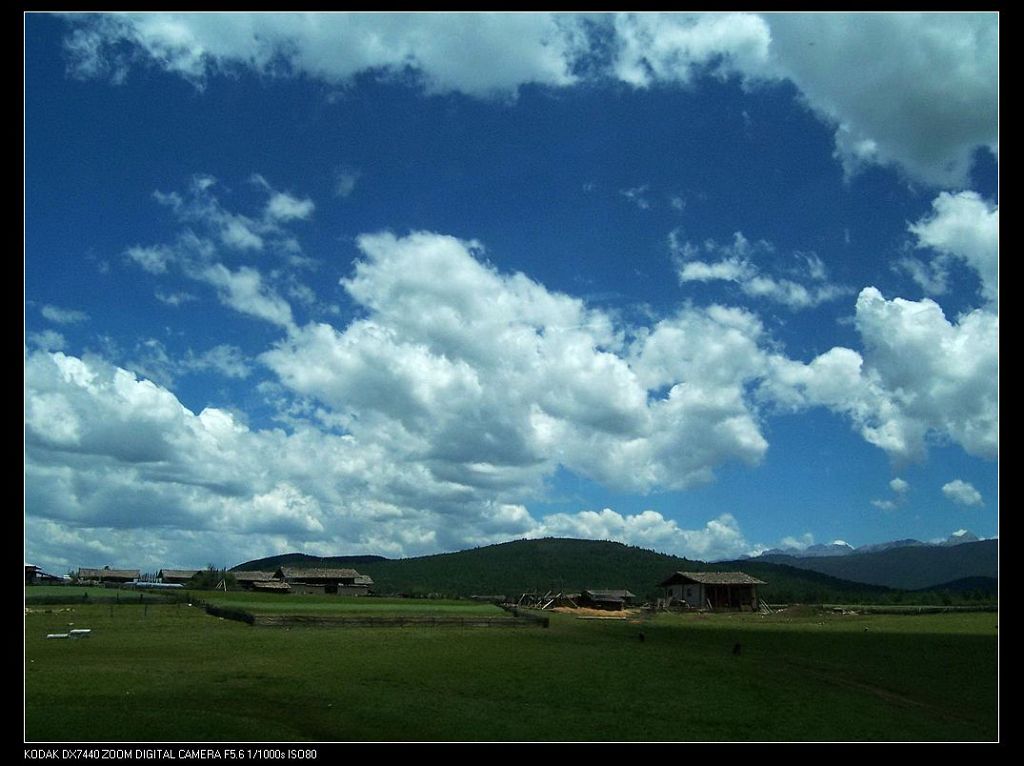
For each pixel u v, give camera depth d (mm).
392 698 34500
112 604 79562
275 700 33062
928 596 136375
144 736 27000
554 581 199125
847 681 43375
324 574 143250
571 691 38062
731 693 39156
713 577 118000
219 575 145250
